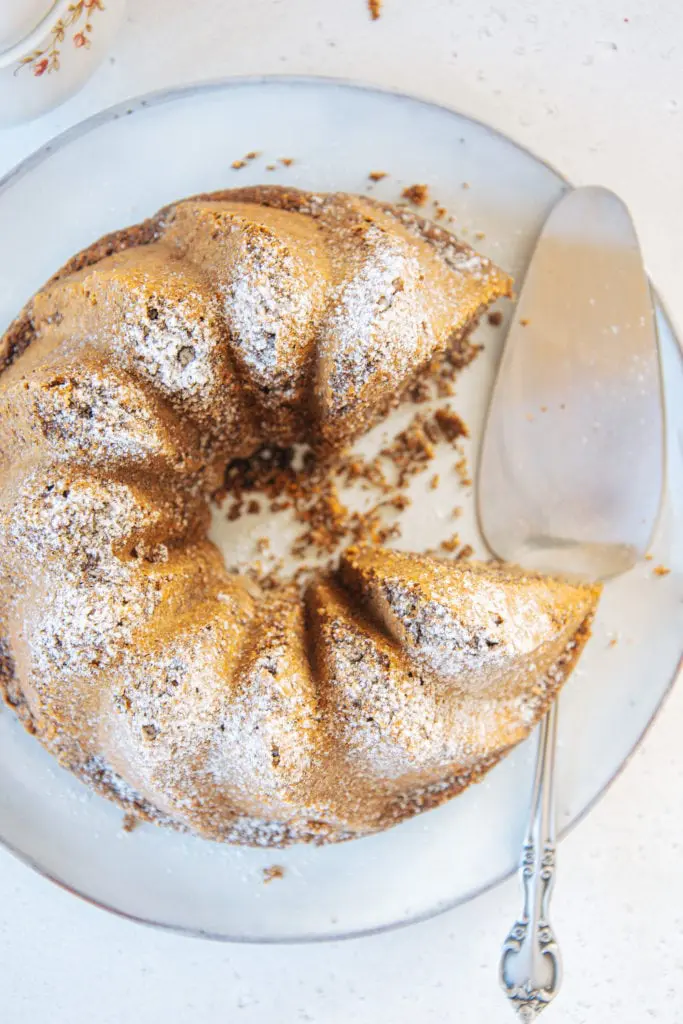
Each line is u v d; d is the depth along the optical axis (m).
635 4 0.67
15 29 0.61
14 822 0.65
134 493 0.62
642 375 0.65
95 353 0.62
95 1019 0.68
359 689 0.62
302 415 0.65
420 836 0.65
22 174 0.65
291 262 0.62
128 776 0.63
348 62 0.67
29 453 0.62
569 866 0.68
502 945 0.67
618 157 0.67
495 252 0.65
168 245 0.64
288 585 0.66
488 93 0.67
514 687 0.64
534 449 0.66
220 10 0.66
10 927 0.68
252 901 0.66
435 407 0.67
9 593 0.62
